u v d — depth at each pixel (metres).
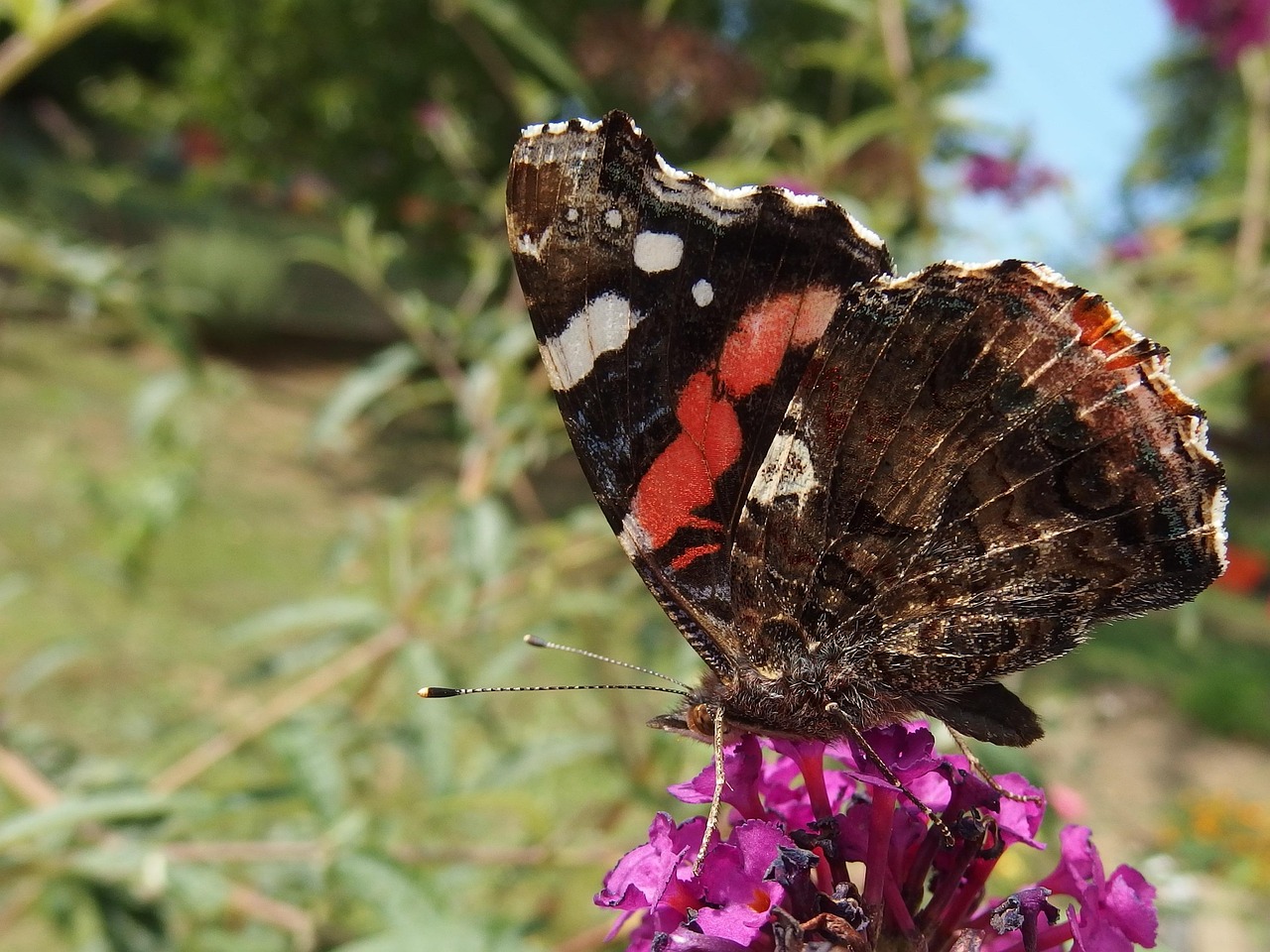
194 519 0.42
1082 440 0.09
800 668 0.09
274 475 0.51
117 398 0.57
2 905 0.16
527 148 0.09
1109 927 0.08
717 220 0.09
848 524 0.09
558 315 0.09
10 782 0.13
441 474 0.54
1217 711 0.40
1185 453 0.09
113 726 0.27
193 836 0.15
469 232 0.49
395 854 0.13
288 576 0.39
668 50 0.24
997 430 0.09
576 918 0.17
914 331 0.09
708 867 0.08
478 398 0.18
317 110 0.57
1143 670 0.45
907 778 0.08
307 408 0.65
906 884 0.08
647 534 0.09
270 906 0.14
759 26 0.53
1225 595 0.59
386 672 0.19
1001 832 0.08
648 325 0.09
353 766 0.17
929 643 0.09
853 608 0.09
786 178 0.17
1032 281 0.09
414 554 0.20
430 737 0.15
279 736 0.13
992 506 0.09
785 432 0.09
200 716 0.20
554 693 0.26
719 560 0.10
